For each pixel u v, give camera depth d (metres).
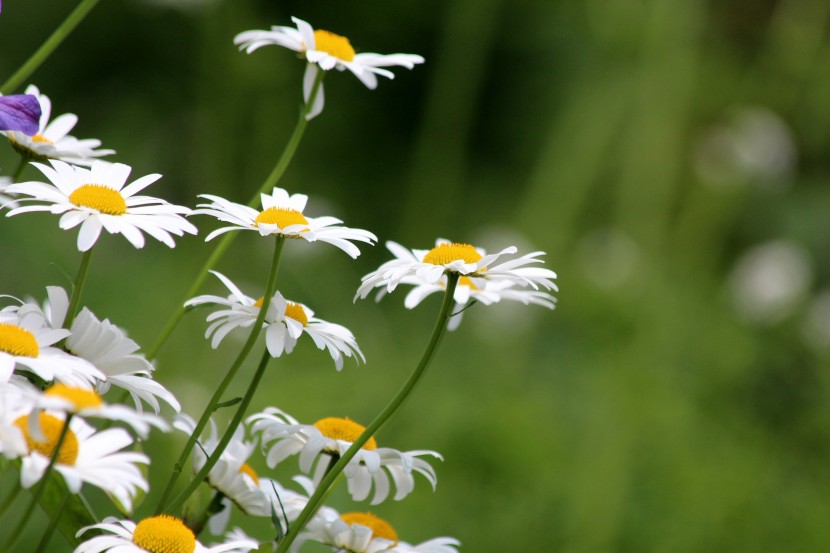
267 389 2.72
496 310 3.32
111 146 3.86
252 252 3.35
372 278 1.39
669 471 2.72
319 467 1.43
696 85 3.90
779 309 3.54
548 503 2.59
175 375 2.61
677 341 3.25
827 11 3.73
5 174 2.97
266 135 3.76
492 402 2.84
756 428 3.18
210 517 1.40
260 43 1.46
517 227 3.69
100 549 1.34
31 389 1.32
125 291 2.95
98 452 1.34
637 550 2.59
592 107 3.62
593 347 3.25
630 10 3.42
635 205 3.56
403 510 2.49
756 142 3.74
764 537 2.67
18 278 2.82
